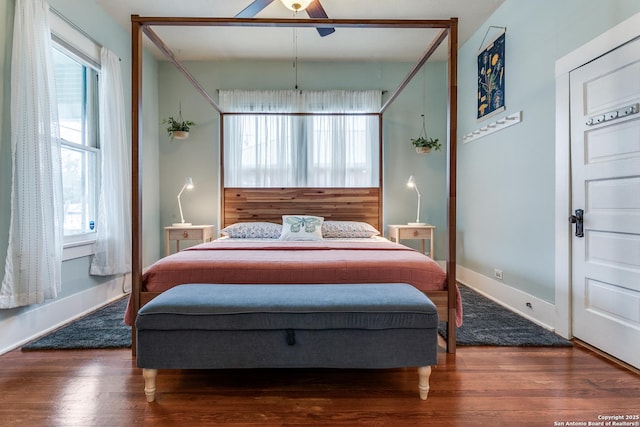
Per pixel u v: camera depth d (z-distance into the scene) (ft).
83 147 9.75
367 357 5.29
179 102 13.99
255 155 13.75
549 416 4.83
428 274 6.97
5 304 6.79
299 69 14.07
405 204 14.35
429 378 5.89
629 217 6.20
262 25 6.73
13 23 7.13
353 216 13.76
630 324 6.21
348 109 14.01
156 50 13.00
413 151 14.34
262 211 13.71
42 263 7.26
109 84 10.00
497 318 8.86
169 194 14.06
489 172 11.04
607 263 6.65
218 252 8.07
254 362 5.27
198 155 14.06
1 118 6.93
